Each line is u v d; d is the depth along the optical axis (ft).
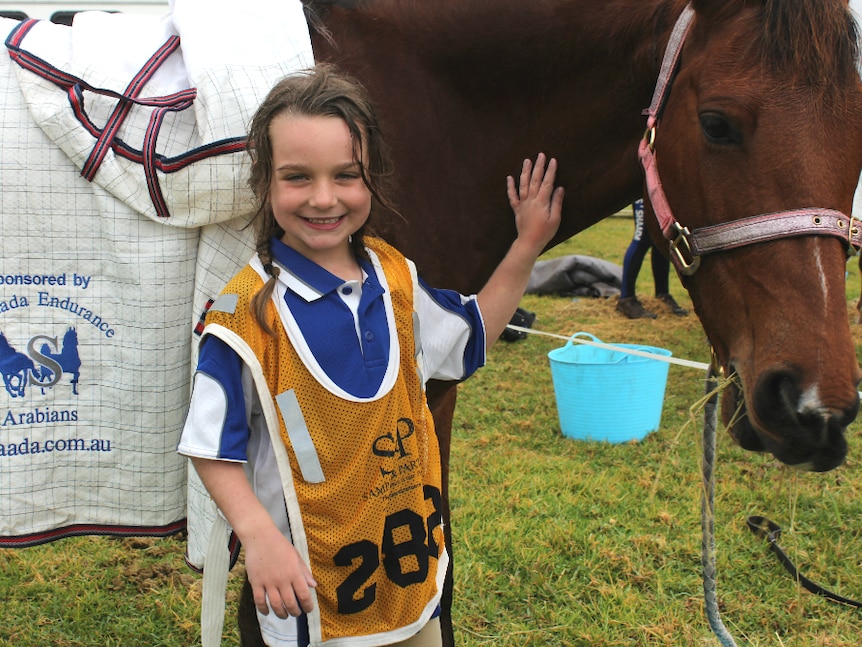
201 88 4.22
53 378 4.30
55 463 4.38
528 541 8.14
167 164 4.13
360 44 5.04
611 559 7.79
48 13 16.96
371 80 5.00
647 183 4.43
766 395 3.71
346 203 3.65
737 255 3.92
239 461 3.53
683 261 4.21
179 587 7.59
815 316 3.65
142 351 4.30
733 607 7.17
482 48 4.99
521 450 10.48
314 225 3.65
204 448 3.48
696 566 7.77
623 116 4.88
